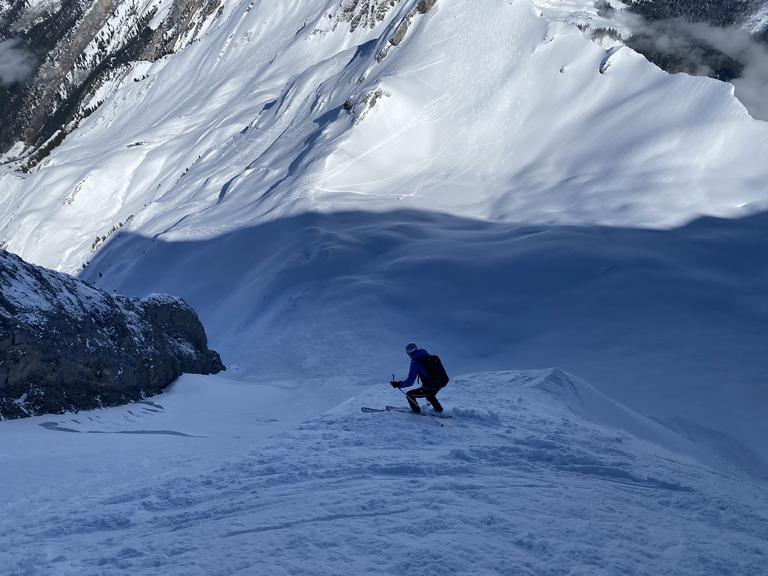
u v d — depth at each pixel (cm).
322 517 565
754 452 2066
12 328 1659
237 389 2423
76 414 1681
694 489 740
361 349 3409
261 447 930
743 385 2611
